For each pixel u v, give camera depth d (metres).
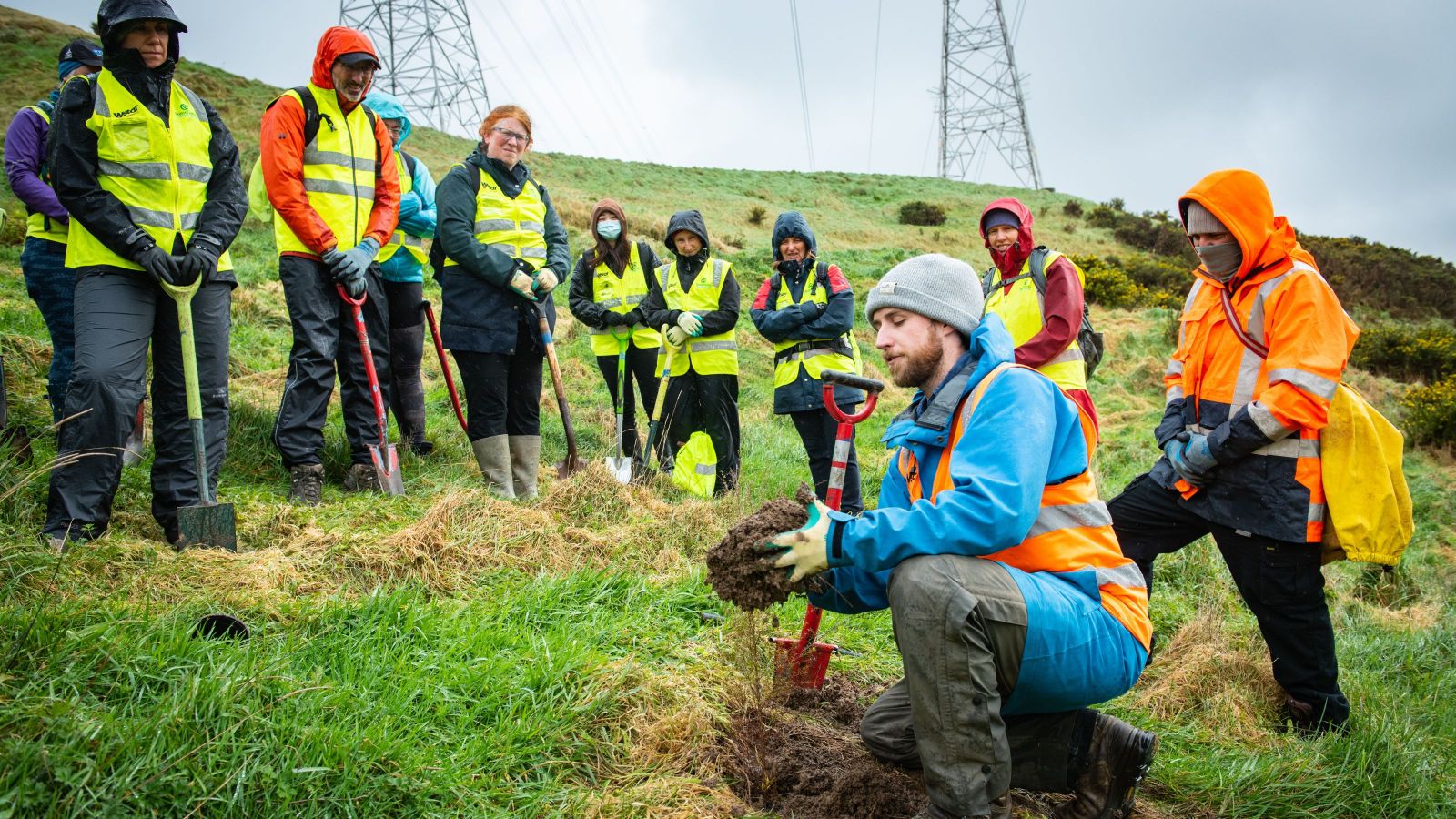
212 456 3.66
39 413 4.49
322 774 1.98
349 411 4.61
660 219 24.39
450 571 3.38
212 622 2.57
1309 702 3.26
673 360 6.24
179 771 1.88
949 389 2.31
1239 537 3.27
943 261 2.40
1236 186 3.25
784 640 2.92
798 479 6.86
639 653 2.94
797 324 5.35
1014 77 71.75
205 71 32.66
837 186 49.09
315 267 4.22
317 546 3.43
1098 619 2.16
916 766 2.53
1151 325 18.97
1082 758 2.32
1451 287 34.31
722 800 2.27
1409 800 2.77
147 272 3.31
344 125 4.31
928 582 2.04
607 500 4.53
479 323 4.60
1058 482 2.25
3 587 2.53
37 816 1.69
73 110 3.20
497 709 2.45
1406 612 5.77
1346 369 18.55
